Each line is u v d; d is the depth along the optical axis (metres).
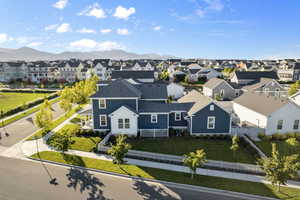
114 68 95.69
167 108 27.83
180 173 18.25
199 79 77.69
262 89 47.69
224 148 23.23
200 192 15.53
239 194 15.27
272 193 15.30
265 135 26.00
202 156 16.62
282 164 14.89
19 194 15.05
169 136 26.97
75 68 94.31
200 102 28.42
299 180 17.23
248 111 31.42
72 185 16.22
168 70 100.75
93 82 48.75
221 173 18.30
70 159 20.56
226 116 26.38
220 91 49.88
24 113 39.06
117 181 16.89
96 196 14.86
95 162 20.02
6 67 94.25
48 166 19.31
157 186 16.27
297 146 23.70
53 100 52.09
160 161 20.45
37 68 97.62
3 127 31.09
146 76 59.00
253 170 18.31
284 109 26.11
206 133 26.70
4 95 60.91
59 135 21.25
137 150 22.77
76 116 36.66
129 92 27.09
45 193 15.17
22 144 24.45
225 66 131.62
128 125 26.52
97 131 27.45
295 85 46.19
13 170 18.50
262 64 123.00
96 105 27.19
